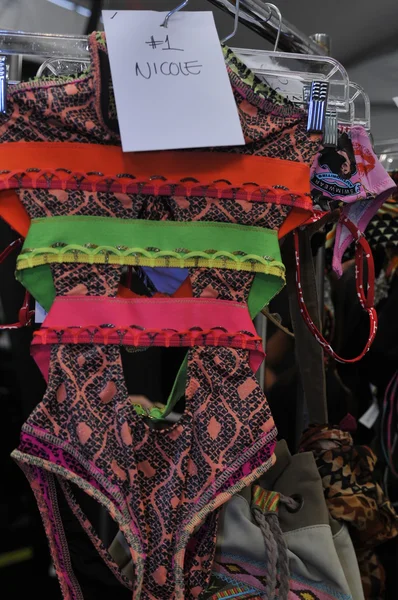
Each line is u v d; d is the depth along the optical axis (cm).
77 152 55
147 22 55
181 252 56
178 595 55
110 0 122
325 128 59
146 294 93
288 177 58
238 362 57
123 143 51
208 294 57
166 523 56
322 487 69
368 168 65
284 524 66
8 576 108
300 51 81
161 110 53
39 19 103
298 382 90
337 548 67
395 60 142
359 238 68
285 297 109
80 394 54
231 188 57
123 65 53
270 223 58
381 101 142
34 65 82
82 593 60
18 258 54
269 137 58
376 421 110
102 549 57
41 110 54
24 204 54
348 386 114
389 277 103
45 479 57
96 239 55
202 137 53
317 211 64
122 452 55
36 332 55
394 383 100
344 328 109
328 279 112
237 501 64
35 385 101
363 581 77
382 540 72
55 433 54
